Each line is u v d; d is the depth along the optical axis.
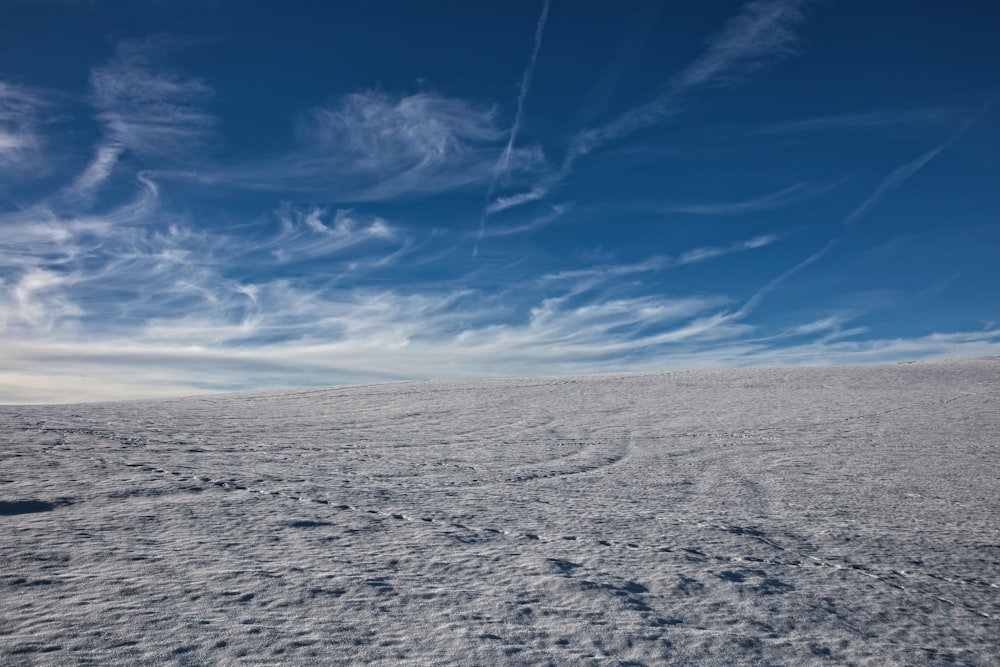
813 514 10.20
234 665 3.90
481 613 5.05
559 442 17.08
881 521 9.92
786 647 4.84
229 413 21.56
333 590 5.39
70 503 8.07
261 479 10.39
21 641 4.09
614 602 5.52
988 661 4.93
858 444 17.27
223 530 7.20
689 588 6.09
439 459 14.00
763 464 14.59
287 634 4.43
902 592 6.54
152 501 8.40
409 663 4.07
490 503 9.73
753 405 24.53
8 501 7.94
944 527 9.75
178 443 14.05
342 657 4.11
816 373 33.84
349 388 31.91
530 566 6.44
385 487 10.52
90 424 16.12
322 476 11.13
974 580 7.22
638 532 8.30
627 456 15.27
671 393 28.05
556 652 4.39
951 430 19.36
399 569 6.11
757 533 8.67
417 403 25.58
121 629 4.36
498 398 27.00
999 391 27.05
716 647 4.71
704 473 13.48
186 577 5.52
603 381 32.66
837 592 6.36
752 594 6.05
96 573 5.50
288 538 7.02
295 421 19.89
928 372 33.28
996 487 12.79
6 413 17.66
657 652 4.53
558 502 10.13
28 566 5.58
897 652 4.95
